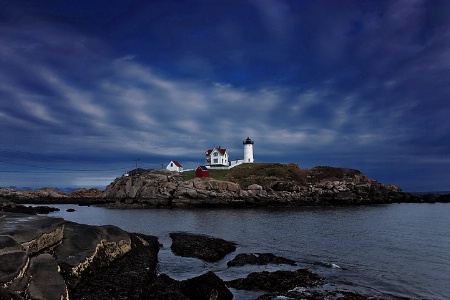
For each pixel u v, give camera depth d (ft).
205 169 381.40
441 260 86.43
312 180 352.49
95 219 195.21
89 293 49.29
